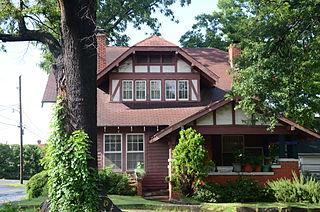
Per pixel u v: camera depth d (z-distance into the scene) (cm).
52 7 1659
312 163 2573
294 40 1530
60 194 1050
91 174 1088
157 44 2417
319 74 1777
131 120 2286
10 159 4556
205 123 1922
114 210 1105
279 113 1734
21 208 1388
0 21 1568
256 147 2336
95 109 1165
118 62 2409
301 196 1744
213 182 1856
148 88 2456
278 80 1553
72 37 1143
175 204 1686
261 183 1894
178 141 1984
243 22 1686
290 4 1538
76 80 1140
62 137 1096
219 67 2844
